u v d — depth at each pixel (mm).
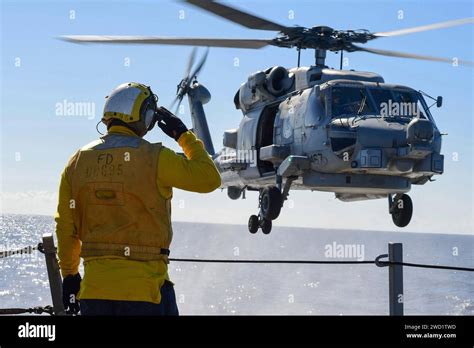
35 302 51531
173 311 3881
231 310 51750
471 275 100625
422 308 56500
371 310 51938
